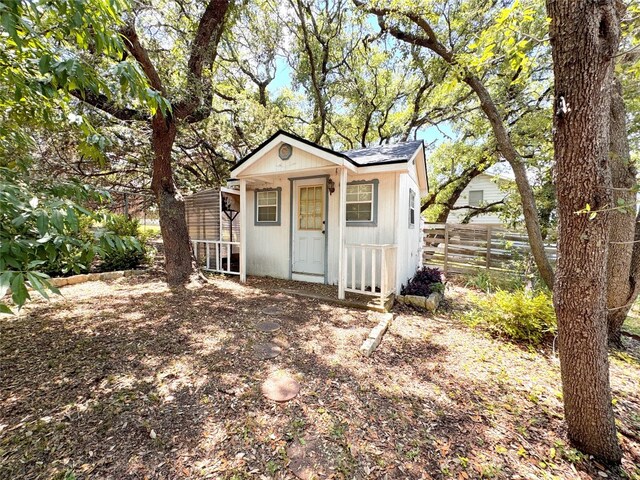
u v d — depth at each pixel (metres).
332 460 1.63
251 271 6.88
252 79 11.56
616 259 3.33
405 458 1.67
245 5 6.97
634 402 2.35
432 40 6.03
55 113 2.30
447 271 8.06
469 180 11.34
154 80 4.90
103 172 8.21
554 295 1.90
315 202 5.99
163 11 6.05
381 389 2.36
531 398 2.30
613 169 3.27
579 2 1.53
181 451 1.63
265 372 2.51
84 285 5.20
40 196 1.53
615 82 3.24
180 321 3.57
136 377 2.32
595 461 1.72
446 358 2.99
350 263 5.64
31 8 1.47
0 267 1.07
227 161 10.84
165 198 5.71
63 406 1.94
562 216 1.76
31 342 2.84
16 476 1.42
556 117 1.71
